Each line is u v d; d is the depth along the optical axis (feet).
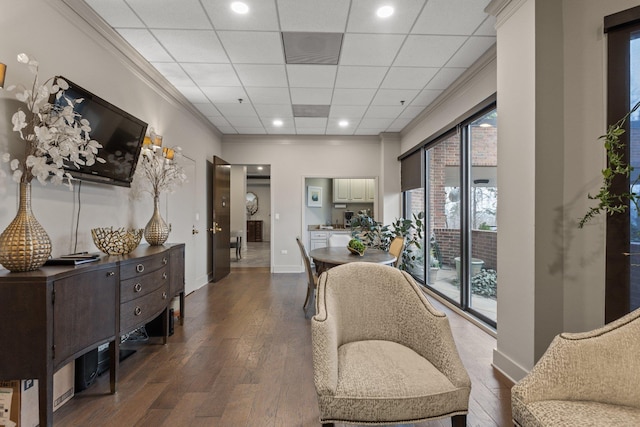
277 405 6.24
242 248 30.27
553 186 6.51
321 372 4.35
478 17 8.17
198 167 16.01
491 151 10.93
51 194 6.89
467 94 11.51
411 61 10.50
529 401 3.91
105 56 8.75
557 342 4.20
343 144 20.25
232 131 19.13
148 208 11.16
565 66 6.50
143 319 7.77
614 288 5.88
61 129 5.69
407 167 18.21
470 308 11.79
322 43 9.35
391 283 5.85
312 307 12.53
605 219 6.05
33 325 4.95
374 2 7.61
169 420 5.79
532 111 6.57
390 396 4.16
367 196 26.00
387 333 5.75
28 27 6.32
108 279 6.49
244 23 8.40
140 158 10.11
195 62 10.51
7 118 5.94
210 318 11.39
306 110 15.29
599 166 6.16
